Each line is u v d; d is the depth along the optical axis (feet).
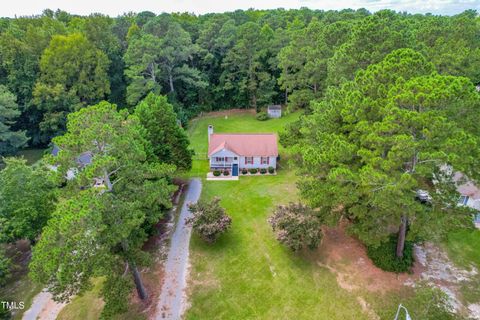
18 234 68.08
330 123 70.18
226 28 188.44
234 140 118.01
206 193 102.22
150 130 91.50
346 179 56.59
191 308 59.98
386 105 54.34
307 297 61.21
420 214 57.47
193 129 166.20
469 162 48.67
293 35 148.46
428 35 126.62
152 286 65.21
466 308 57.82
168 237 80.79
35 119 147.23
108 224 49.14
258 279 66.03
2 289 67.62
